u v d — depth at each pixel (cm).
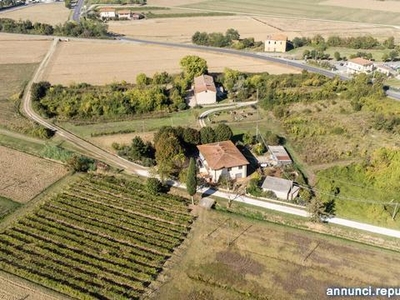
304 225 7044
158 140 8706
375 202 7456
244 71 14462
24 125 10562
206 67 13550
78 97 11856
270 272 6084
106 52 16800
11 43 18050
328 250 6488
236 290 5794
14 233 6775
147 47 17475
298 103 11775
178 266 6184
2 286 5778
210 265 6206
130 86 13088
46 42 18200
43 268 6075
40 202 7631
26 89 13062
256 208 7406
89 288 5759
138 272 6034
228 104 11962
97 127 10606
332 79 13112
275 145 9425
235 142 9594
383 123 10044
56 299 5588
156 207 7462
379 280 5950
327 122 10488
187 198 7694
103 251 6444
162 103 11431
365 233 6819
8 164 8888
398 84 13338
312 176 8369
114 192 7894
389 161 8394
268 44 16900
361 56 15912
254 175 8188
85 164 8638
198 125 10594
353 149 9188
